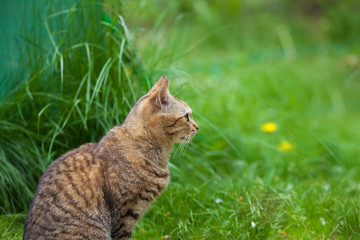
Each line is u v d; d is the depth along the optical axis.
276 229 5.16
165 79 4.71
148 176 4.50
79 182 4.32
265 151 7.46
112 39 5.85
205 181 6.11
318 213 5.48
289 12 14.94
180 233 5.16
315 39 13.72
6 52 5.98
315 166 7.29
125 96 5.77
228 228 5.10
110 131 4.61
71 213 4.23
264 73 10.76
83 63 5.77
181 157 6.18
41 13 5.98
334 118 9.58
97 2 5.89
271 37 13.37
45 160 5.55
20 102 5.71
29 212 4.33
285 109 9.59
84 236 4.25
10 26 5.96
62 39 5.56
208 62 10.98
